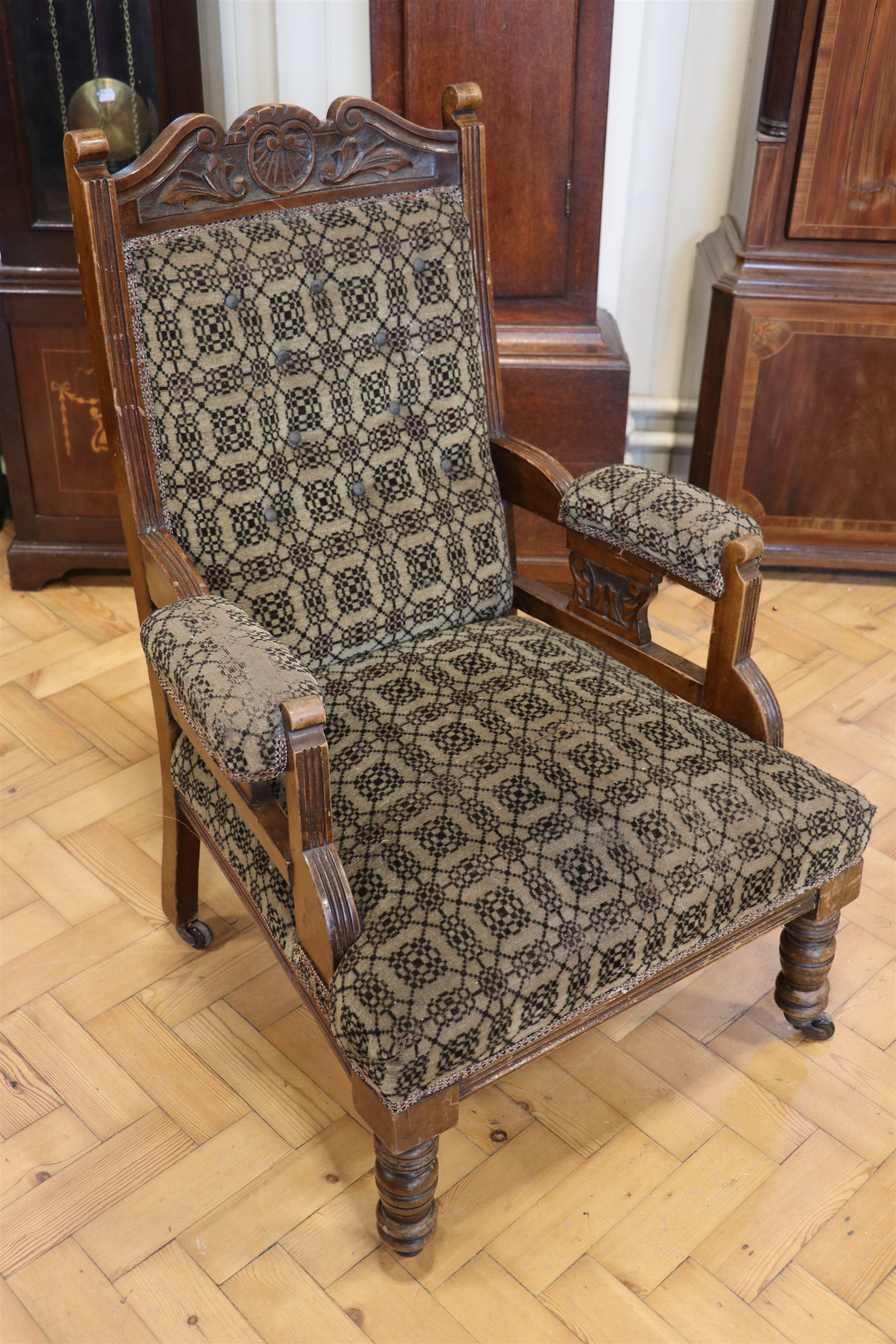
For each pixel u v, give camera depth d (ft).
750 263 7.89
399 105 7.20
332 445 5.29
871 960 6.12
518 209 7.43
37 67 7.09
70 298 7.62
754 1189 5.09
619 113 8.15
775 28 7.14
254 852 4.76
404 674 5.26
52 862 6.63
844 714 7.73
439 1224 4.95
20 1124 5.31
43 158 7.36
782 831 4.63
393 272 5.31
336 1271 4.79
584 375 7.83
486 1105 5.42
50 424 8.12
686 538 5.00
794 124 7.38
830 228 7.72
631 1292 4.72
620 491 5.32
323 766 3.97
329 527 5.33
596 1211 5.00
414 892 4.20
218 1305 4.66
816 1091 5.49
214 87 8.31
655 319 9.37
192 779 5.22
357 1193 5.08
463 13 6.85
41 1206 4.99
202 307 4.91
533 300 7.76
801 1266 4.82
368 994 3.98
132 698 7.82
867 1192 5.08
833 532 8.77
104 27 7.03
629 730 4.89
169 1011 5.82
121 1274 4.76
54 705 7.74
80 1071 5.53
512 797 4.53
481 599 5.79
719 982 6.02
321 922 4.12
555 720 4.91
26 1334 4.56
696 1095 5.47
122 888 6.48
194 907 6.05
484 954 4.07
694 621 8.70
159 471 4.98
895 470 8.46
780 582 9.10
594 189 7.37
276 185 5.09
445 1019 3.95
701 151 8.64
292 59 8.24
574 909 4.23
